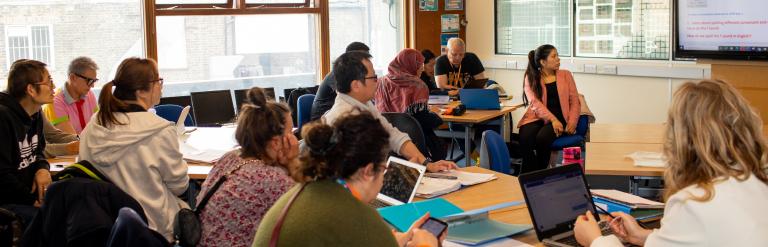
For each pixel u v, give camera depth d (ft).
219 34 23.27
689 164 6.26
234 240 8.03
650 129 15.88
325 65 25.54
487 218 8.65
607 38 24.86
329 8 25.63
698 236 6.03
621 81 24.79
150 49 21.44
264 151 8.15
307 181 5.72
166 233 10.12
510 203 9.03
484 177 10.89
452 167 11.25
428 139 17.33
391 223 8.38
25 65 11.62
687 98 6.27
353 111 6.07
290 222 5.48
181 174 10.34
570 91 20.03
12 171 11.35
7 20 19.22
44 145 12.61
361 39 26.86
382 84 17.47
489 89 20.06
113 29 21.08
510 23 27.84
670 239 6.23
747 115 6.14
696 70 22.45
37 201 11.55
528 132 19.93
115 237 7.53
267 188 7.97
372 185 5.95
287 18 24.81
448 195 10.09
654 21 23.38
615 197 9.37
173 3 22.00
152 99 10.46
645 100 24.21
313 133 5.66
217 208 8.03
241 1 23.17
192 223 8.02
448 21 28.27
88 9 20.58
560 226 8.05
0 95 11.56
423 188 10.07
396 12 27.71
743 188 6.03
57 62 20.25
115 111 10.15
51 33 20.03
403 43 27.84
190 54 22.72
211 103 20.99
